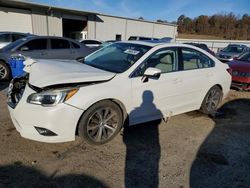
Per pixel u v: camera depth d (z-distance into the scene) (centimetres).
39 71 335
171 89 406
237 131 440
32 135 304
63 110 297
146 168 304
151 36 3475
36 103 295
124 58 389
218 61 510
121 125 363
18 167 286
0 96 565
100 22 2750
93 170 291
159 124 443
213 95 501
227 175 302
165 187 272
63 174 279
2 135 357
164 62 403
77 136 362
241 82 726
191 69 445
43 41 798
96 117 334
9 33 1040
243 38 6700
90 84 321
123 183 273
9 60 686
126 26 3069
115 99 339
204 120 482
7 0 1773
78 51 877
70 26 2831
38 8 2112
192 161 328
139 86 362
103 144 352
